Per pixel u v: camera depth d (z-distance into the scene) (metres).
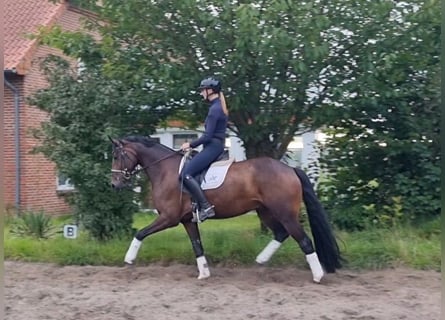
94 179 11.70
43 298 8.77
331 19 10.90
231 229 13.29
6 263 11.38
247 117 12.04
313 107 11.65
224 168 9.79
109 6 11.22
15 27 19.92
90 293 9.03
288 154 13.83
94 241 12.09
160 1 10.91
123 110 12.05
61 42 12.02
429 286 9.42
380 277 9.99
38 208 19.41
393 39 11.12
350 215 12.48
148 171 10.16
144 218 15.35
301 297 8.75
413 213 12.27
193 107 11.84
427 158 12.36
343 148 13.02
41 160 19.55
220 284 9.61
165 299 8.66
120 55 11.64
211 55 11.19
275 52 10.47
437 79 11.84
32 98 12.24
